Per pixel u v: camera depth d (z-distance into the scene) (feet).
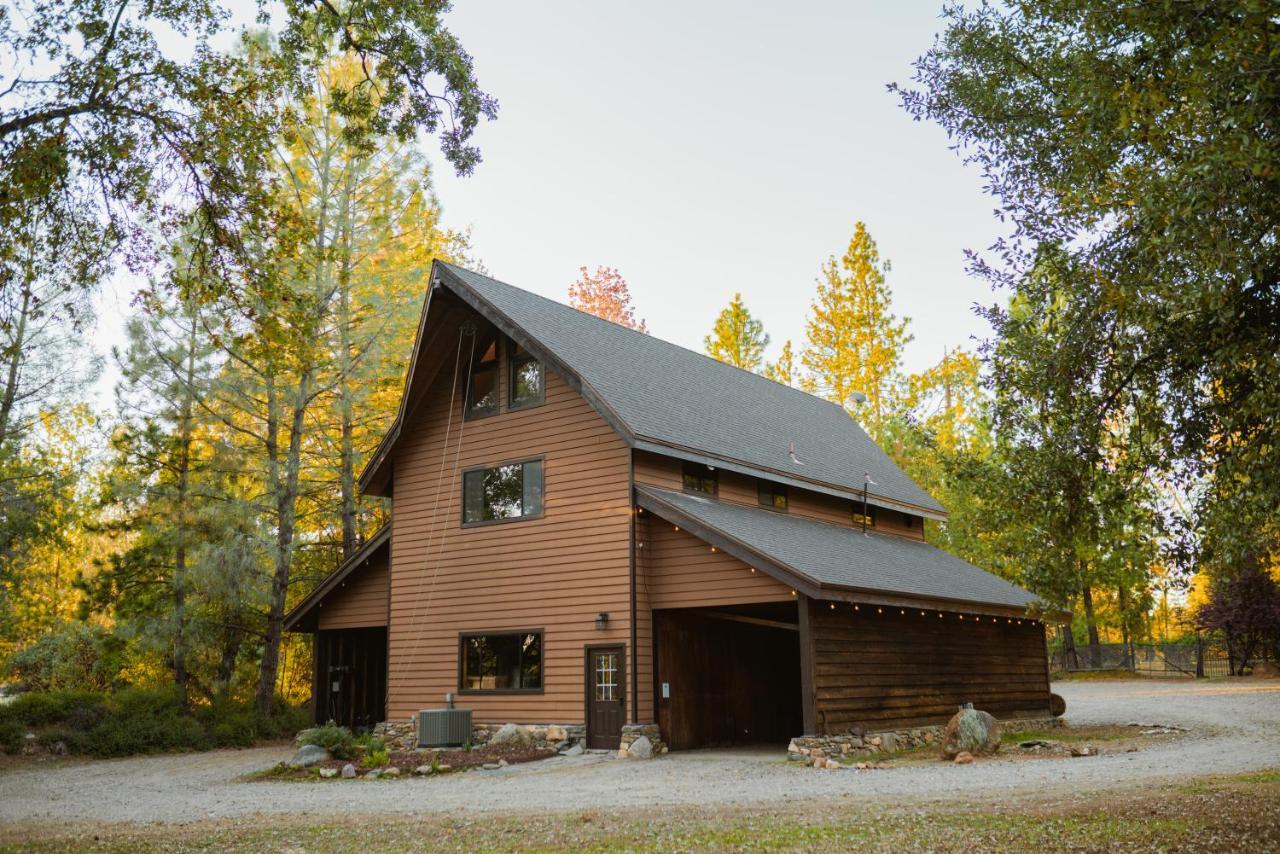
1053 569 30.17
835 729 54.44
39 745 66.13
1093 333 28.27
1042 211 28.96
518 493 65.36
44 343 74.64
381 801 41.63
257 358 43.60
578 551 61.46
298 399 77.87
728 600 56.75
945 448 133.80
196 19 38.47
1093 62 26.43
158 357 75.20
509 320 63.10
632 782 45.47
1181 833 26.08
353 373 81.05
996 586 75.51
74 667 89.71
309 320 43.39
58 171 36.60
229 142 39.50
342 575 73.51
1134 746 54.03
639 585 59.31
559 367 61.11
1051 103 30.58
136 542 82.53
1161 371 28.09
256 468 80.38
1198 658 124.26
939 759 51.52
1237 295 23.89
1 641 93.61
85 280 40.14
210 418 79.61
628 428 58.18
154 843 30.73
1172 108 23.95
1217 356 24.85
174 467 78.69
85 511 93.45
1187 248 23.13
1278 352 24.14
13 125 35.63
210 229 42.24
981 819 29.32
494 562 65.51
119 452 82.23
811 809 33.24
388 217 86.89
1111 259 26.94
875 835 27.43
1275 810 28.81
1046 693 76.89
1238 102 22.81
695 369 81.61
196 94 38.45
